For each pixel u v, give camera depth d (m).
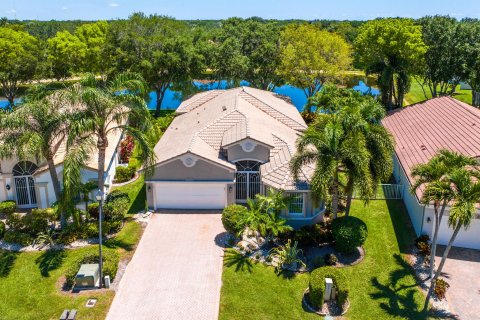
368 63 48.75
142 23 56.28
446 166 19.89
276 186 26.50
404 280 22.25
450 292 21.33
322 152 23.67
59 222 27.73
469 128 30.94
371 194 23.16
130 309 19.97
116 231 26.84
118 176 34.19
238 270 22.98
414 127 36.59
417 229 26.44
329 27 91.62
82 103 22.86
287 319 19.55
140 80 27.03
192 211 29.55
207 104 42.16
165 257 24.14
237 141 28.73
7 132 23.30
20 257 24.08
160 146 32.66
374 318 19.66
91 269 21.50
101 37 68.81
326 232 25.69
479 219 24.30
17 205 30.17
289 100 46.16
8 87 58.66
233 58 53.94
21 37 59.88
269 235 25.83
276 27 63.22
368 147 23.88
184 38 53.75
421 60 46.56
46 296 20.80
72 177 22.27
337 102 38.69
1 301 20.50
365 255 24.44
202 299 20.75
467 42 46.69
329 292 20.36
